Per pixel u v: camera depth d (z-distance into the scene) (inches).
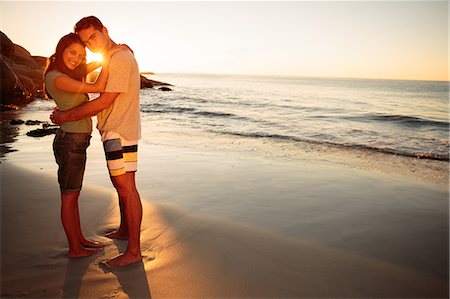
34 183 162.7
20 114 444.5
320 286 87.0
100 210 134.7
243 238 113.3
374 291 85.4
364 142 310.7
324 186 173.9
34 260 95.9
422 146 296.7
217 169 201.2
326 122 439.8
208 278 89.7
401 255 104.5
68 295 80.6
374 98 1024.9
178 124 400.2
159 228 120.3
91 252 101.1
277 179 184.4
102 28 95.3
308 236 116.3
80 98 95.6
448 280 91.0
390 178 192.7
